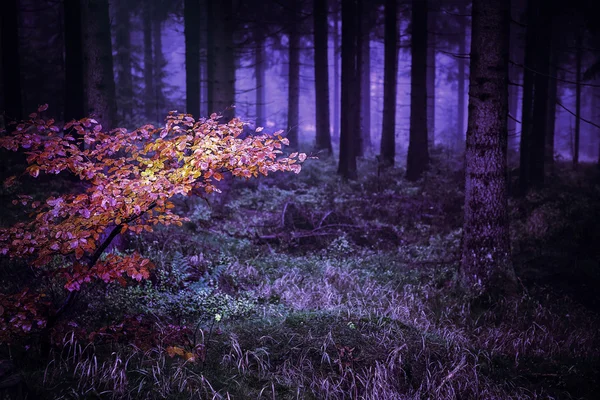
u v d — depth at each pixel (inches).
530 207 565.9
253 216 525.3
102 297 268.5
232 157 187.0
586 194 617.3
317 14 900.0
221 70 579.5
